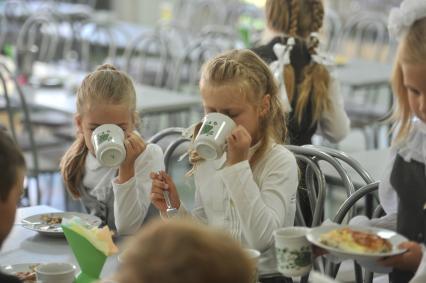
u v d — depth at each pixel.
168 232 1.38
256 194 2.69
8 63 7.94
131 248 1.39
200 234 1.38
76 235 2.55
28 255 2.87
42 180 7.62
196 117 8.66
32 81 6.85
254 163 2.93
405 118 2.60
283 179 2.89
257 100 2.88
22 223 3.15
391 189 2.79
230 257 1.36
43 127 7.28
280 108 3.03
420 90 2.33
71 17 10.14
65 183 3.44
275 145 2.98
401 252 2.22
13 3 10.56
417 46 2.30
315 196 3.30
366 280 3.06
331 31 9.62
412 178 2.63
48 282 2.44
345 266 3.52
